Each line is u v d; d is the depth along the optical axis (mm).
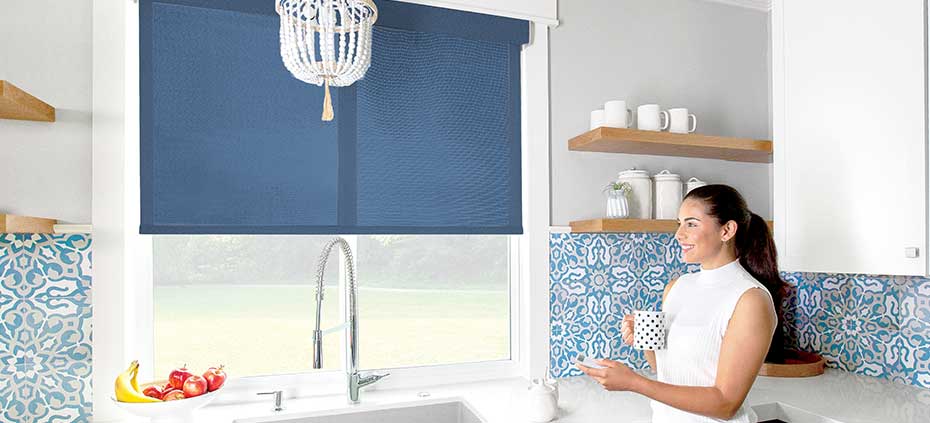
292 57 1701
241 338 2031
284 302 2080
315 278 2051
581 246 2320
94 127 1824
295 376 2057
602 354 2340
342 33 1711
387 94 2084
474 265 2287
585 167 2340
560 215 2299
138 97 1901
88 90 1833
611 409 1879
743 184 2578
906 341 2156
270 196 1954
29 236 1773
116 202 1834
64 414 1785
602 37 2381
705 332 1544
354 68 1748
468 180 2172
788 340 2607
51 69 1804
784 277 2619
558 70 2312
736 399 1440
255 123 1949
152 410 1585
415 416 1966
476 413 1868
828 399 1968
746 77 2604
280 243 2076
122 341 1830
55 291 1787
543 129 2271
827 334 2441
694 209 1600
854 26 1987
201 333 1992
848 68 2004
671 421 1607
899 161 1838
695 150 2330
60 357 1787
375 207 2057
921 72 1781
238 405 1932
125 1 1864
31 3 1796
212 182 1901
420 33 2129
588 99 2352
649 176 2400
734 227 1577
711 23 2561
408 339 2195
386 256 2178
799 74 2184
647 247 2416
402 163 2094
